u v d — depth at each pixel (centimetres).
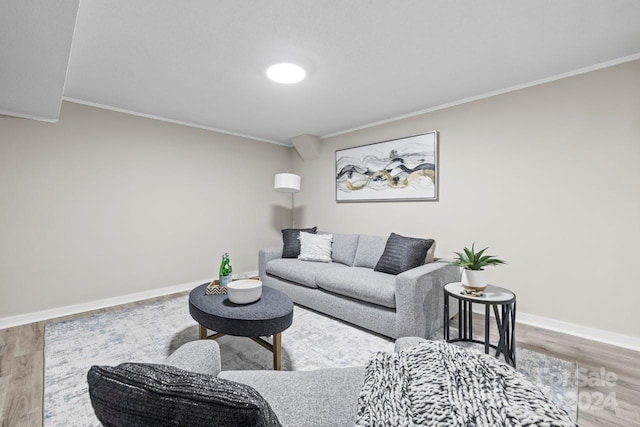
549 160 253
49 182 288
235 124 395
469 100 299
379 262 289
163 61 225
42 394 165
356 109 334
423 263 273
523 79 258
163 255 365
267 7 165
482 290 195
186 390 55
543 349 215
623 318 222
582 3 162
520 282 269
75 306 301
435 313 240
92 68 236
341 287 259
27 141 276
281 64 228
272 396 100
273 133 442
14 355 208
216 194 417
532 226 262
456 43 202
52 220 290
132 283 340
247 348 218
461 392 67
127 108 330
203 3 161
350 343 225
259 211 469
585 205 237
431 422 63
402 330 219
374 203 387
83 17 172
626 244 220
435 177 324
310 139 443
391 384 81
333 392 102
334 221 440
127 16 171
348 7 165
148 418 52
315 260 350
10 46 160
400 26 183
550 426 52
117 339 234
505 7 165
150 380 57
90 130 311
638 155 215
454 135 312
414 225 346
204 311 186
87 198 310
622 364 194
